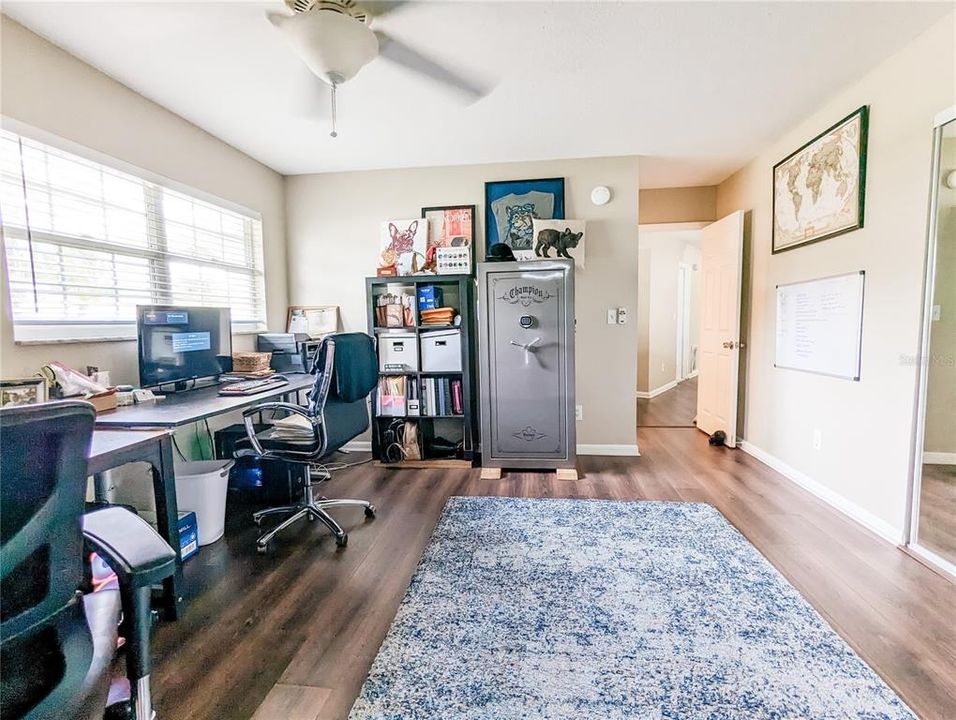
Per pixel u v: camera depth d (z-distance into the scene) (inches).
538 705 49.5
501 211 142.8
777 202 126.0
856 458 95.7
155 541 33.5
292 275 153.1
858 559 78.8
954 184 76.6
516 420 127.6
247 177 133.0
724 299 153.6
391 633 61.7
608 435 145.2
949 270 78.4
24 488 23.7
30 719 25.2
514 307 125.2
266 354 120.1
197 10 69.6
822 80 93.4
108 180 90.5
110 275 91.4
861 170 92.9
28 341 74.7
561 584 72.3
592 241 141.0
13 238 73.5
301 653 58.4
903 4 70.6
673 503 104.4
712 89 96.7
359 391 96.4
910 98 81.4
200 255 116.3
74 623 28.0
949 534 81.4
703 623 62.4
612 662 55.5
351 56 68.9
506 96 98.3
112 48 79.3
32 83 75.1
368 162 140.4
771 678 52.6
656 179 162.2
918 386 80.7
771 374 130.9
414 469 133.7
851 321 97.0
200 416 73.0
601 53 82.8
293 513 97.0
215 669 55.8
